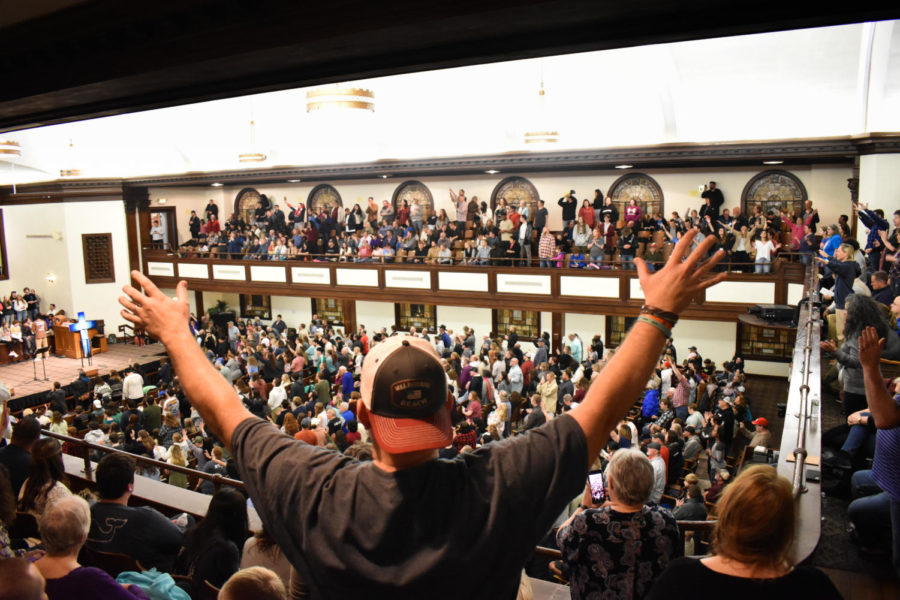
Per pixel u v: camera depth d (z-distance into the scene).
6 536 3.55
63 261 24.41
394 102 19.77
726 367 15.79
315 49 3.13
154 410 13.40
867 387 3.35
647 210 19.55
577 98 17.64
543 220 18.98
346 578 1.09
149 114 23.06
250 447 1.27
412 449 1.12
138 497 5.75
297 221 23.88
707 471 11.91
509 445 1.20
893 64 13.48
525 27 2.82
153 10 3.31
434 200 22.80
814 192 17.30
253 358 16.33
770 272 15.96
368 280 21.11
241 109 22.00
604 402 1.21
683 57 15.16
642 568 2.55
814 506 3.07
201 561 3.54
